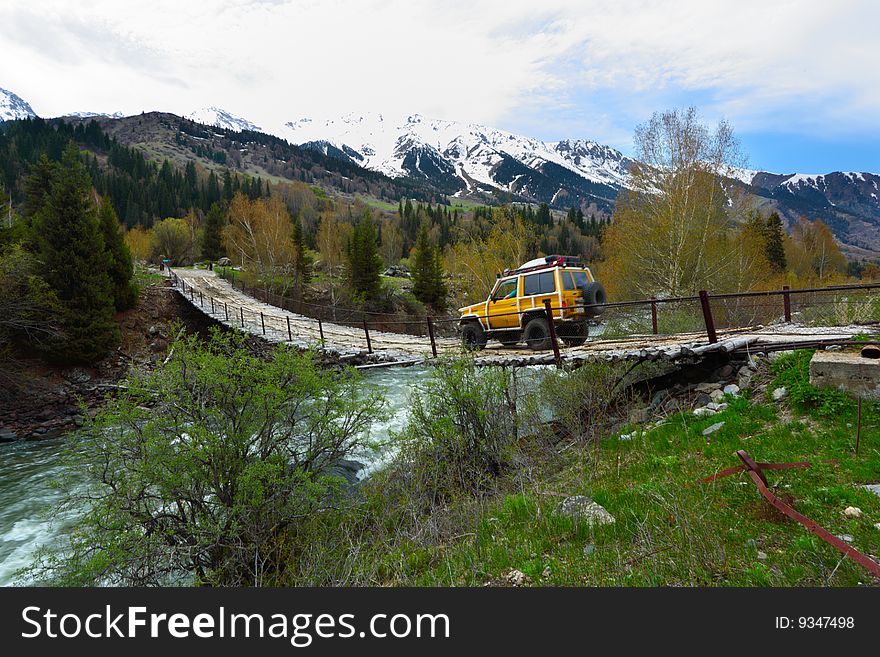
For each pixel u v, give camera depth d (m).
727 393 7.40
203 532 6.46
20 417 22.72
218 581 6.41
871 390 5.52
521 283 12.64
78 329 28.19
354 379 8.55
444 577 4.32
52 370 27.78
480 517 5.58
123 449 6.75
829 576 2.98
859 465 4.37
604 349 9.77
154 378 7.11
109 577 6.28
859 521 3.53
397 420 14.19
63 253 29.42
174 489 6.68
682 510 4.05
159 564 6.55
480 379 9.13
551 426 9.51
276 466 6.84
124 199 129.75
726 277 27.33
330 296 56.34
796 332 8.88
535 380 12.54
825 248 69.94
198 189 171.62
